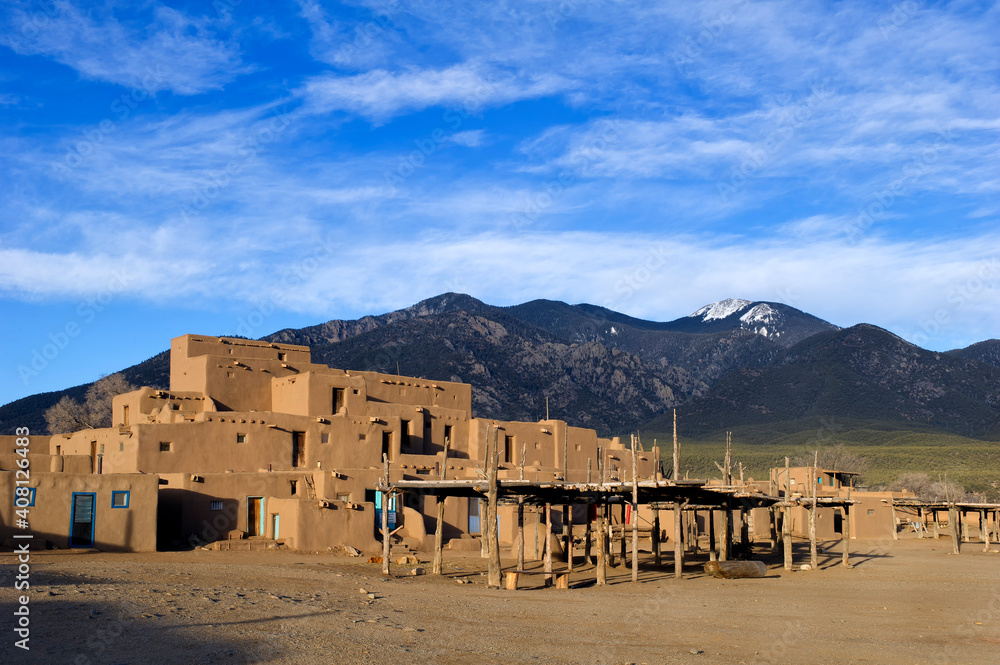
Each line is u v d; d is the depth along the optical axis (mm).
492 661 18031
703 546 55625
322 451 50625
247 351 58750
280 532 43219
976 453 168875
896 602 29828
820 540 66062
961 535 71000
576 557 45750
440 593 28609
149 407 51656
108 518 37156
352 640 19406
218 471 46531
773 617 25609
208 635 19188
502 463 61875
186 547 40438
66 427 90000
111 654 17312
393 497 46062
